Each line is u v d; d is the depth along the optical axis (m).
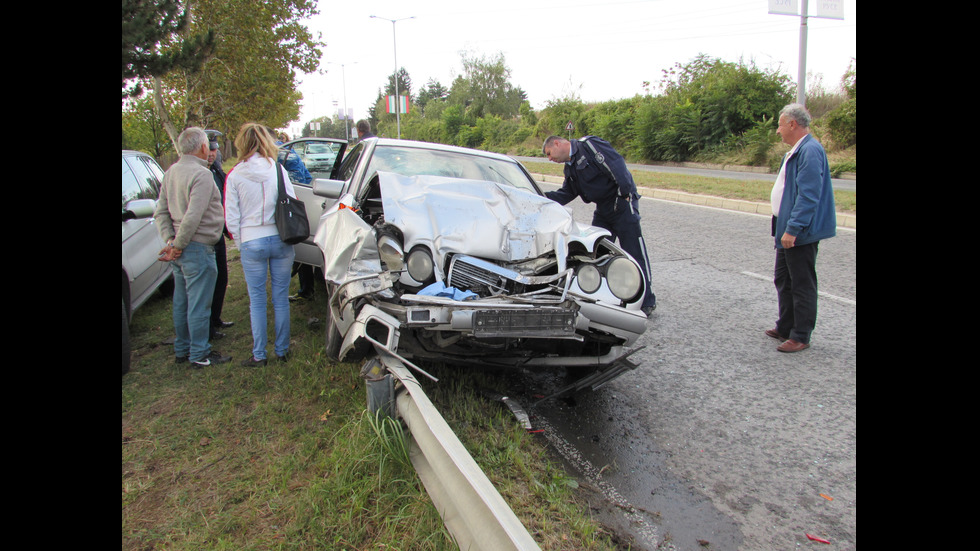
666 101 30.02
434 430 2.22
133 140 17.42
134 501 2.41
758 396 3.69
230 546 2.12
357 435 2.67
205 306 3.84
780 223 4.43
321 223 3.66
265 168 3.72
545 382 3.85
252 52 18.20
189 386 3.56
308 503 2.32
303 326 4.69
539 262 3.45
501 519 1.70
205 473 2.62
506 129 45.91
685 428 3.27
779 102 26.83
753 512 2.54
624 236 5.14
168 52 9.53
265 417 3.11
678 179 15.79
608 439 3.12
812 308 4.36
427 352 3.23
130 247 4.42
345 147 6.83
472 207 3.54
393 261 3.10
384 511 2.28
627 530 2.38
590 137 5.10
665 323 5.07
